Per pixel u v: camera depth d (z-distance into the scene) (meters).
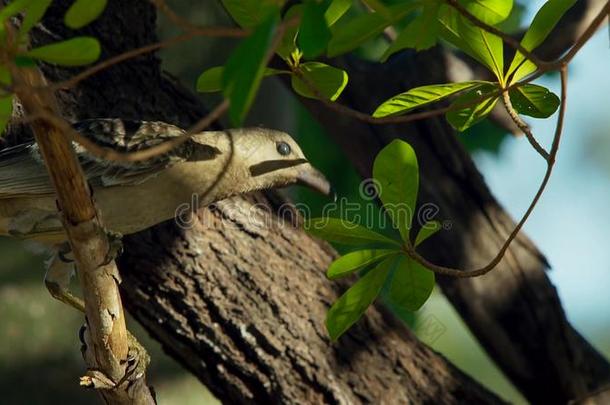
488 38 6.87
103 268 6.79
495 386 18.11
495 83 7.06
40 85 5.93
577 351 11.31
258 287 9.72
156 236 9.51
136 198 9.08
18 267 12.99
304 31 5.65
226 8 6.40
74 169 6.32
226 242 9.73
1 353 12.70
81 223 6.57
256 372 9.68
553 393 11.29
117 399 7.31
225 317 9.62
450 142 11.16
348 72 11.10
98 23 9.46
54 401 12.70
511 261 11.21
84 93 9.44
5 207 9.05
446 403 10.09
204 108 10.18
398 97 7.11
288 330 9.72
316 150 15.39
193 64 13.65
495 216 11.25
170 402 12.70
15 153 8.99
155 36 9.91
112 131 9.19
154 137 9.22
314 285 9.91
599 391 10.79
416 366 10.12
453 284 11.12
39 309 12.88
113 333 7.03
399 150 6.95
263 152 9.65
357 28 6.39
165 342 9.80
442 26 6.88
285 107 14.55
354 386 9.79
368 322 10.05
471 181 11.21
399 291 7.24
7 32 5.55
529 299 11.20
